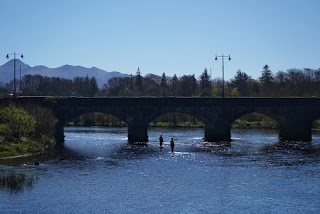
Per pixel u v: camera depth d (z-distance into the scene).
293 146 103.81
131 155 87.12
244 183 60.22
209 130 117.62
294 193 54.47
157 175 65.69
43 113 105.12
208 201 50.66
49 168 70.06
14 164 73.00
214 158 83.25
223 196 52.97
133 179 62.66
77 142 112.31
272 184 59.53
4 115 95.94
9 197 51.38
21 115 94.81
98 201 50.34
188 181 61.47
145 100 114.88
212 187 57.75
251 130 164.12
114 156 85.31
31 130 95.56
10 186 56.69
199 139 122.50
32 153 86.88
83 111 113.19
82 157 83.31
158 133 148.25
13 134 92.75
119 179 62.50
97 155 86.50
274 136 133.50
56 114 112.50
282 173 67.38
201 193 54.44
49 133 105.75
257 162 78.06
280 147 101.62
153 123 195.75
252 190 56.16
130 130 114.69
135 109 114.69
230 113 117.50
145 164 75.81
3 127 92.12
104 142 112.56
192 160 80.56
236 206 48.56
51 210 46.50
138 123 114.62
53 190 55.16
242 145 106.19
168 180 62.03
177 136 134.12
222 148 99.81
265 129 168.88
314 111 119.69
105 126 190.88
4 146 84.38
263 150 95.69
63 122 112.81
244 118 193.50
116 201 50.47
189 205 49.00
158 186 58.19
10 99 110.75
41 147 94.19
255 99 118.12
